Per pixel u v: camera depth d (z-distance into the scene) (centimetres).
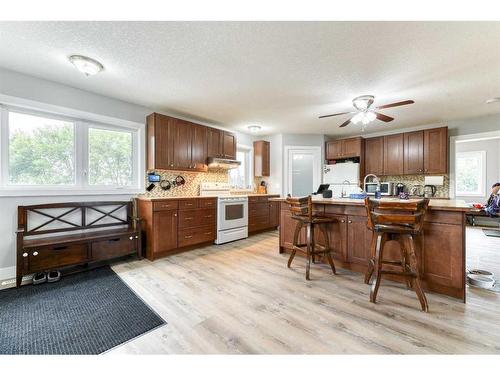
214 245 404
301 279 258
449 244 214
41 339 159
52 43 207
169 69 254
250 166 577
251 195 484
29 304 206
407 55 224
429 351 145
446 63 238
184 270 286
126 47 212
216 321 180
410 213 225
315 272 277
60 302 209
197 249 379
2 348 151
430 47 210
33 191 275
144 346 152
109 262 316
